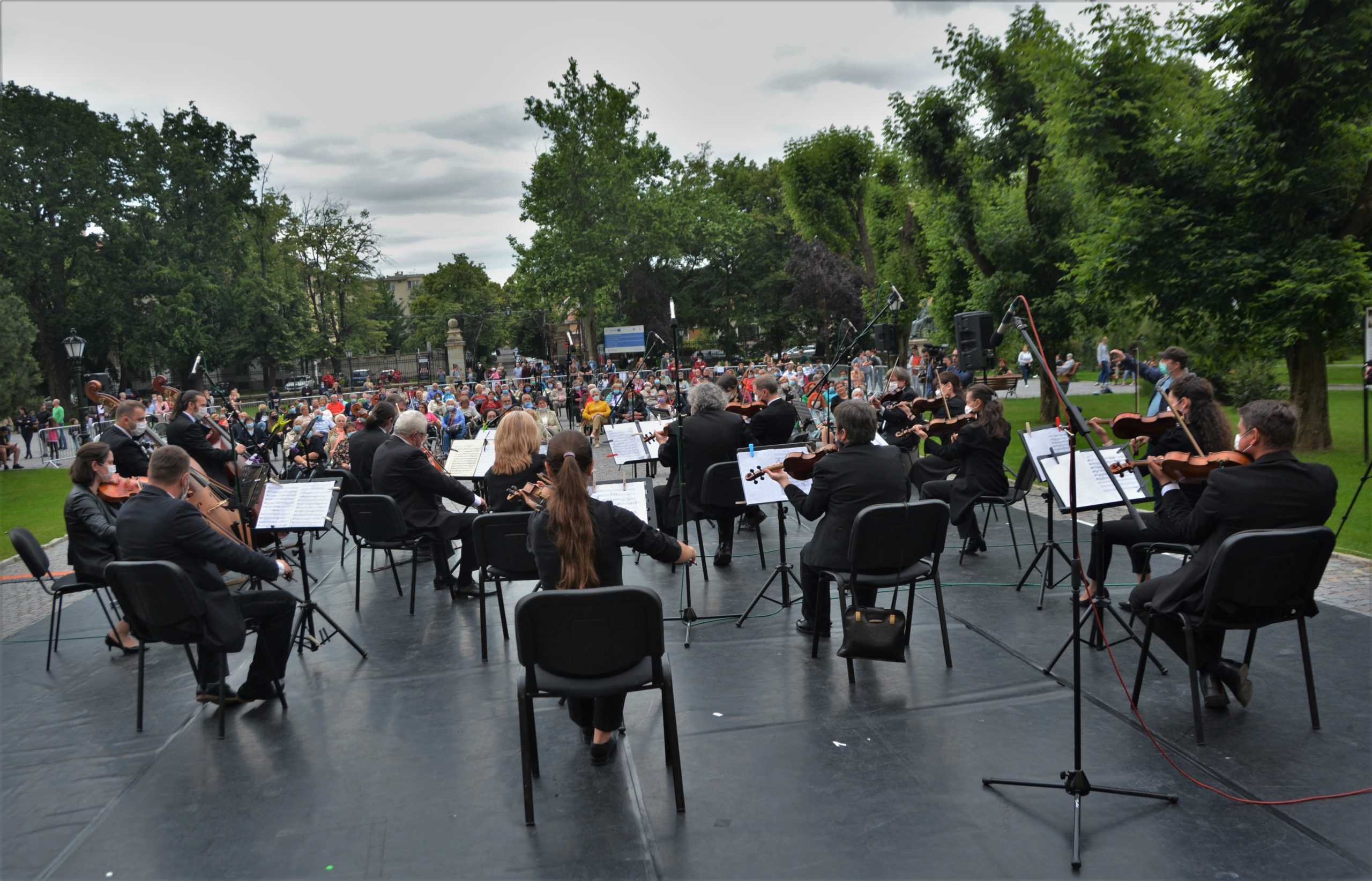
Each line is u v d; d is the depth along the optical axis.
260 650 4.22
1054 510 8.35
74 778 3.64
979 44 15.11
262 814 3.24
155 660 5.21
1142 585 3.79
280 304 44.38
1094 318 14.58
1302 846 2.72
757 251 53.47
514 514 4.70
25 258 33.66
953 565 6.46
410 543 5.84
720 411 6.54
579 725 3.52
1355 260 9.30
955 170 16.05
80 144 35.62
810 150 31.88
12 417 27.86
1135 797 3.05
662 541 3.52
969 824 2.94
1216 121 10.55
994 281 15.81
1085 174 12.38
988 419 6.12
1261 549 3.25
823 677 4.34
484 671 4.67
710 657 4.71
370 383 39.09
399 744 3.81
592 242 41.31
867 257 31.12
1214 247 10.28
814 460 4.78
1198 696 3.41
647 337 42.47
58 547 9.87
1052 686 4.08
